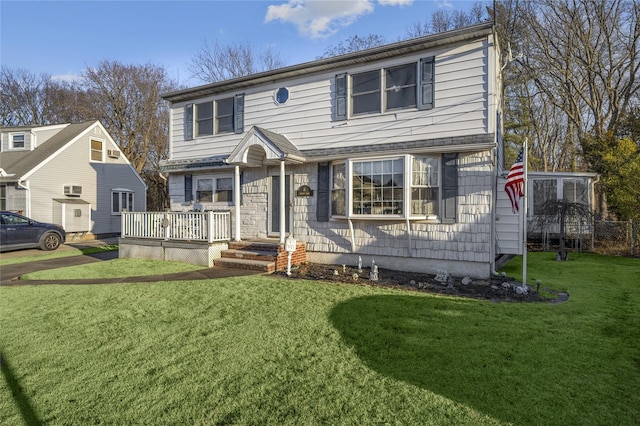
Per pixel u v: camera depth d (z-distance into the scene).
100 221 21.39
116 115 33.81
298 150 10.45
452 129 8.62
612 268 9.52
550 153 26.61
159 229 10.85
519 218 8.72
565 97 22.39
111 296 6.66
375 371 3.59
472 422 2.75
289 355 4.01
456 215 8.45
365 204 8.98
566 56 20.91
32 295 6.80
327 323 5.02
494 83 8.24
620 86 20.67
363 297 6.38
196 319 5.29
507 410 2.91
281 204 9.66
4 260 11.75
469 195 8.33
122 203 22.84
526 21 21.42
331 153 9.87
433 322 5.02
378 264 9.37
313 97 10.58
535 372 3.54
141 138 34.88
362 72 9.84
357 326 4.88
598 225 13.56
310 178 10.38
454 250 8.47
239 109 11.85
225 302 6.17
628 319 5.14
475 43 8.40
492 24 7.93
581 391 3.19
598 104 20.62
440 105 8.77
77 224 19.69
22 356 4.05
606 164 15.09
